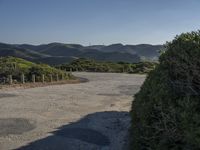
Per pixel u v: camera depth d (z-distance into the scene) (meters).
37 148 8.88
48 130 10.98
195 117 4.89
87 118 13.27
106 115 13.99
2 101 18.05
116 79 39.62
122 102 18.44
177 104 5.46
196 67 5.67
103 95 21.91
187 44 6.26
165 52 6.85
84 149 8.88
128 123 12.12
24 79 32.97
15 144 9.24
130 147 7.27
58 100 18.86
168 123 5.32
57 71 38.88
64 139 9.81
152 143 5.64
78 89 26.20
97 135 10.35
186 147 4.88
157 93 5.82
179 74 6.00
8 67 35.88
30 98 19.64
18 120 12.62
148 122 5.88
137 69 63.34
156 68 6.85
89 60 77.50
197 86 5.60
